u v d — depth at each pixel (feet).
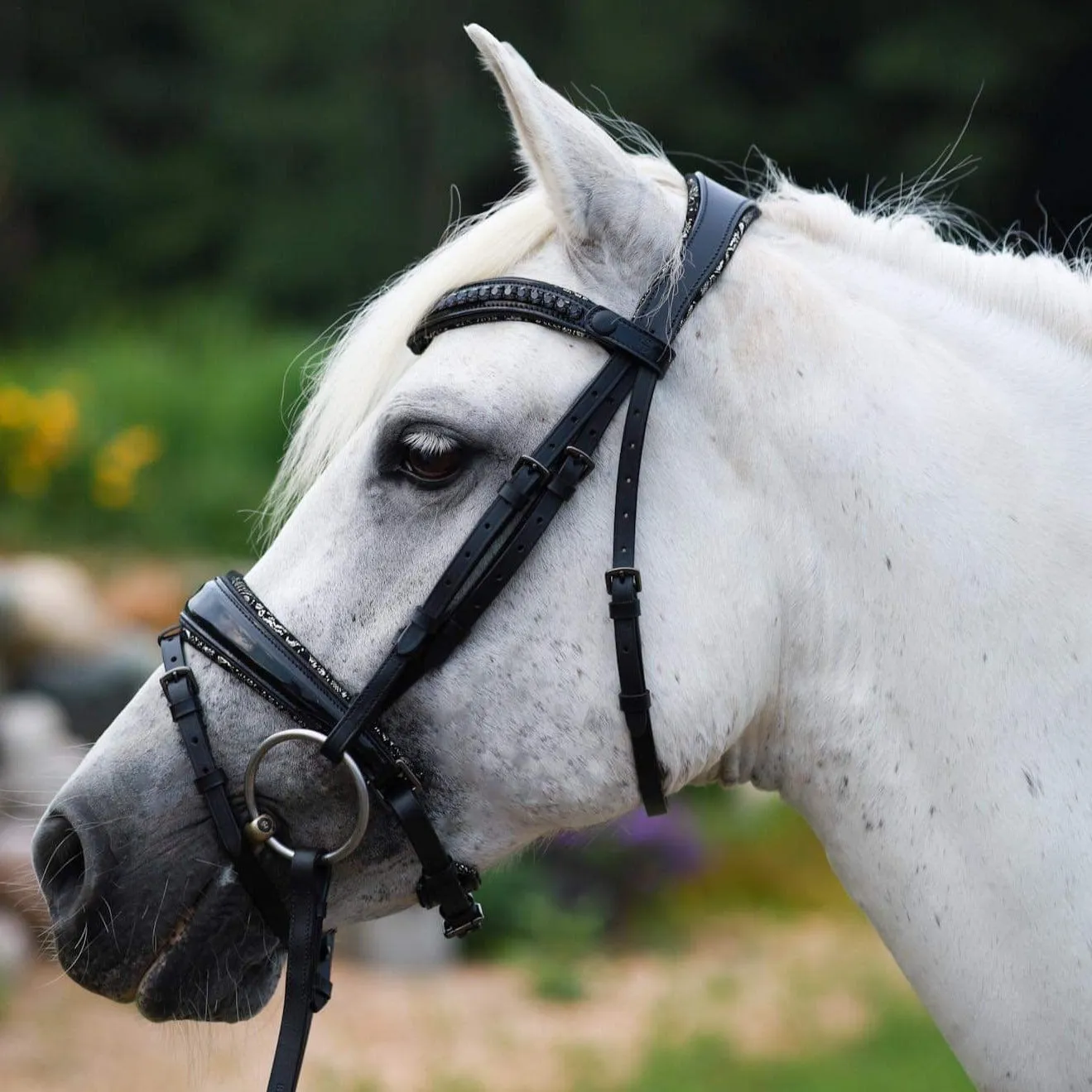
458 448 9.46
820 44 111.75
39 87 134.72
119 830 9.78
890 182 106.52
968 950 9.27
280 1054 9.27
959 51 103.45
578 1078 26.50
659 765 9.56
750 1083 26.13
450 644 9.43
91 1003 28.63
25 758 31.73
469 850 9.82
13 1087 24.53
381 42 123.65
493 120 121.08
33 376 76.28
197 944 9.84
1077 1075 8.97
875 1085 25.86
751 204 10.23
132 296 124.36
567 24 117.39
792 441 9.61
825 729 9.73
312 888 9.55
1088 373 9.84
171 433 69.36
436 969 33.17
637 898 37.27
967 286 10.18
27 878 11.86
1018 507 9.46
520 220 10.00
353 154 123.24
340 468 9.91
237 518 61.21
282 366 75.87
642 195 9.74
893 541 9.51
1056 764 9.18
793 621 9.72
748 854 40.63
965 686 9.35
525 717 9.50
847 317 9.93
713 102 111.96
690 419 9.64
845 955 34.73
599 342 9.53
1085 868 9.04
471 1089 25.52
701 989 32.19
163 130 134.62
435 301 9.96
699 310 9.70
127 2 135.64
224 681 9.80
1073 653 9.27
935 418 9.62
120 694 36.60
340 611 9.60
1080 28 103.81
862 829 9.66
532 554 9.46
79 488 60.03
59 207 127.95
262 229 122.21
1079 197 103.14
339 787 9.64
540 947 34.09
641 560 9.46
